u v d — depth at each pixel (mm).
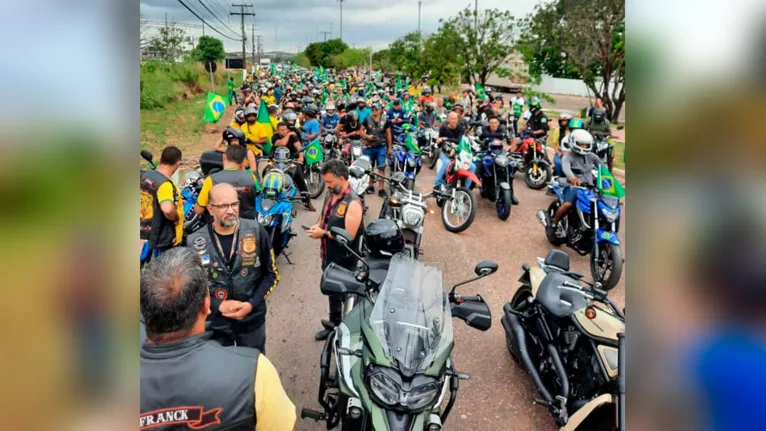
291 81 40938
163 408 1605
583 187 6129
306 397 3799
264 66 77688
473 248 7109
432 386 2502
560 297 3727
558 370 3482
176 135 20141
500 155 8266
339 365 2885
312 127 9531
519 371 4254
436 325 2727
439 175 7977
